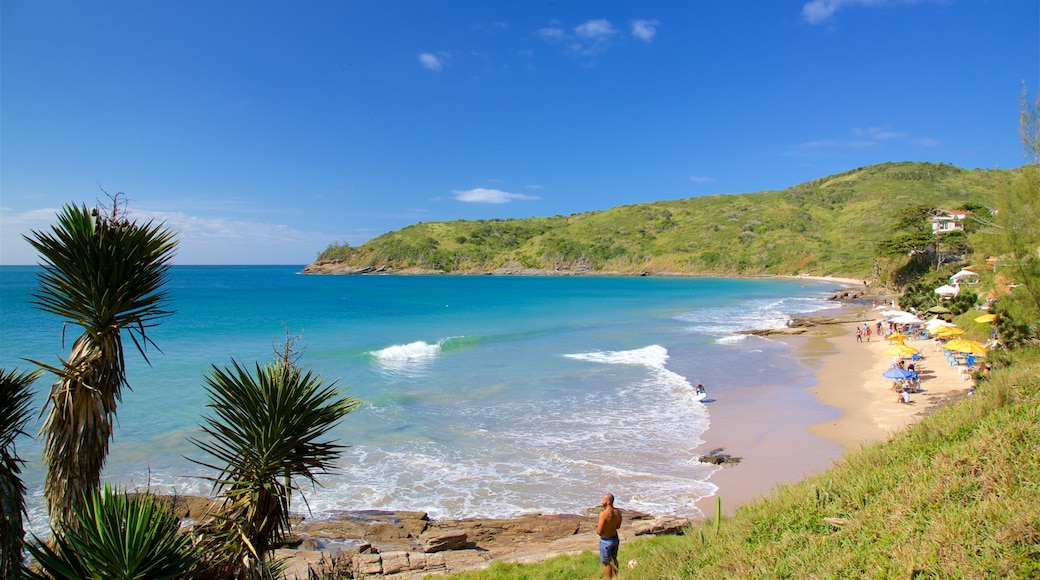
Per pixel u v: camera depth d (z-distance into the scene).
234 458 5.71
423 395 23.58
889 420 19.50
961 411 8.79
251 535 5.58
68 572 4.51
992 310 26.64
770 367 30.50
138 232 5.59
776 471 15.34
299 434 5.75
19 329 37.88
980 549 4.77
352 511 13.02
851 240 154.88
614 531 8.67
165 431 17.38
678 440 18.09
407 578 9.78
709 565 6.60
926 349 32.84
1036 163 15.05
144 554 4.54
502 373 28.52
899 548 5.19
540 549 11.10
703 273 159.50
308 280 154.88
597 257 185.38
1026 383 9.07
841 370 29.22
